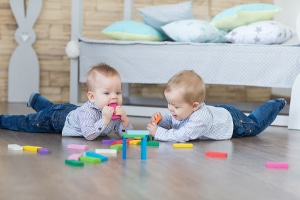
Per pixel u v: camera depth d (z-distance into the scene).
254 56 2.84
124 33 3.23
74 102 3.32
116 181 1.30
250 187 1.29
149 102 3.75
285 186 1.32
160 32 3.37
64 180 1.30
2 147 1.81
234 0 3.96
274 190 1.27
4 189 1.21
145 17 3.32
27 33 3.78
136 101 3.77
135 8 3.91
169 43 2.99
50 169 1.44
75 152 1.74
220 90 3.97
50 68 3.90
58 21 3.88
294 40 3.76
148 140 2.07
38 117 2.19
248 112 3.18
